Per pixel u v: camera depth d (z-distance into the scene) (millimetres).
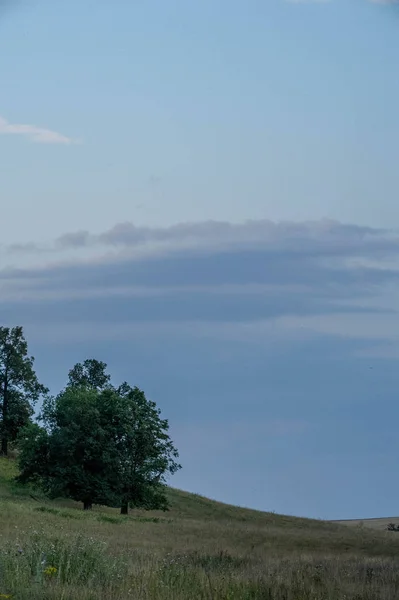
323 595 18328
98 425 95688
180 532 59094
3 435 122938
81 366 137000
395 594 19531
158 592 17297
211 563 27922
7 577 17500
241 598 17734
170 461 98125
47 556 20594
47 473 96000
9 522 45281
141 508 109000
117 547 33531
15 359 123875
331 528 92250
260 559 32500
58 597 16344
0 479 104688
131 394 99688
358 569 27094
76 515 64062
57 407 98062
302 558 35188
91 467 96750
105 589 17406
